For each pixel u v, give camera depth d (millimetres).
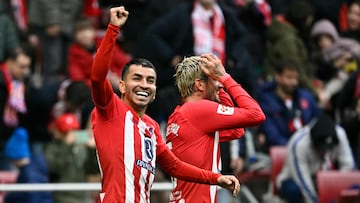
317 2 38031
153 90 20547
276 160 30562
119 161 20188
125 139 20250
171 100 30141
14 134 29766
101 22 36125
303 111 32438
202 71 21453
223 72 21484
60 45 34531
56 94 32375
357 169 32125
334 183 29625
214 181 20719
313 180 30109
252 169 31031
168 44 32219
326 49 36188
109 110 20188
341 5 38344
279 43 35062
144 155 20375
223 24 32562
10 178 29594
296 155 30062
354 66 35750
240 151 29594
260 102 32312
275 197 30344
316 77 36375
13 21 34000
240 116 21062
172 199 21562
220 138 21953
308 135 30156
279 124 32125
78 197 28438
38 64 33875
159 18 34219
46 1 34312
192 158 21156
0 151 32219
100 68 19734
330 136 29938
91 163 29672
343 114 34000
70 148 29719
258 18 36156
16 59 32531
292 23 35844
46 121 32500
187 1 35031
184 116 21312
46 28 34406
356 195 29266
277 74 32469
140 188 20359
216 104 21297
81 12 35406
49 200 28281
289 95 32531
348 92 33875
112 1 35938
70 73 33688
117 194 20125
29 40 33875
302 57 35125
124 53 35594
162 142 20906
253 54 36062
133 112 20484
